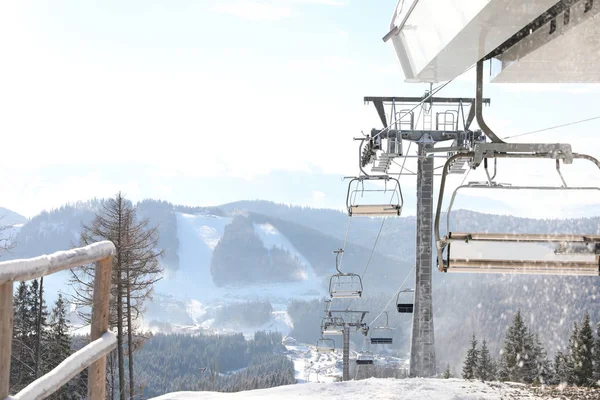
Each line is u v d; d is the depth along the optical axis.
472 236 3.89
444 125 16.89
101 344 3.63
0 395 2.57
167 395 11.31
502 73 4.40
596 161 3.93
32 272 2.77
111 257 3.89
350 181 14.54
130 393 28.12
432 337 16.91
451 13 3.66
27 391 2.72
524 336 35.12
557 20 3.76
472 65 4.32
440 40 3.91
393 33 4.82
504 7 3.17
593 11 3.47
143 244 28.73
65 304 29.80
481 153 3.97
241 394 10.70
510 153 4.03
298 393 10.17
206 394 11.15
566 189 3.96
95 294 3.76
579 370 31.05
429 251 17.14
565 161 3.95
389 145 16.58
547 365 33.72
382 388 9.92
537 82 4.54
